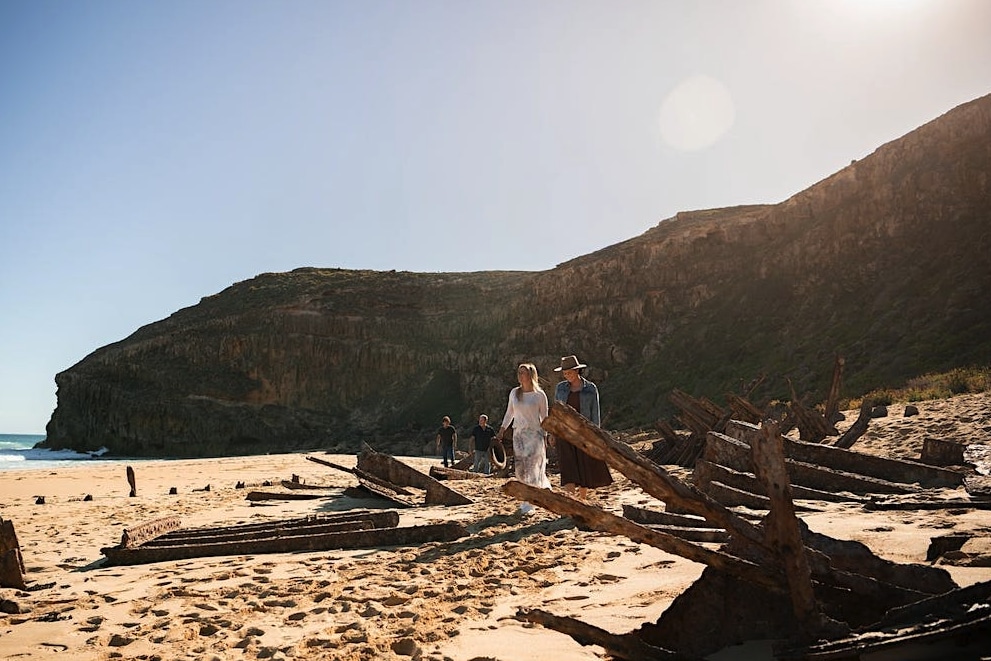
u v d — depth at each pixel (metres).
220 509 13.52
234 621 4.83
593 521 2.99
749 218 63.53
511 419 9.43
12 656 4.21
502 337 68.94
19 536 10.42
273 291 91.38
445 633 4.18
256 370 76.56
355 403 73.94
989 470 8.89
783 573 2.96
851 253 50.94
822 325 47.41
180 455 72.50
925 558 4.69
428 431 64.12
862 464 9.30
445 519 9.73
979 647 2.50
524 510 9.59
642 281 64.25
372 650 3.91
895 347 38.66
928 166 49.94
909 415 16.28
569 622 2.95
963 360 32.47
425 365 72.75
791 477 9.15
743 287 57.66
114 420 77.00
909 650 2.58
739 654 2.93
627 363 60.53
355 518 8.99
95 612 5.31
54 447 80.62
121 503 15.34
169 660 3.99
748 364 48.84
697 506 3.02
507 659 3.61
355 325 78.00
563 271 69.06
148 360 80.19
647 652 2.89
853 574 3.10
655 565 5.49
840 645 2.60
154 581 6.44
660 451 17.64
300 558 7.27
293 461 38.25
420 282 86.12
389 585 5.70
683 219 74.69
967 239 43.84
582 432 3.02
